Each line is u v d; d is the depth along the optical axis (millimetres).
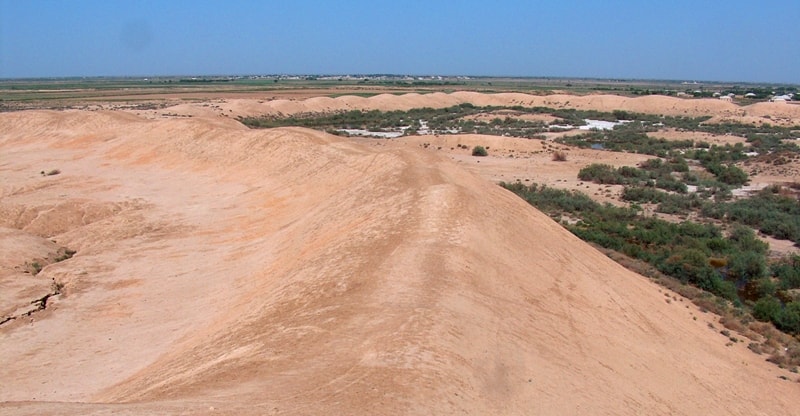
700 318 24031
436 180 29438
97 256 30562
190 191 43250
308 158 43781
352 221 26703
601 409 14328
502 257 22094
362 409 10984
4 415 10531
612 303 22094
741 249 34750
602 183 53219
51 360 20188
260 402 11180
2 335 22062
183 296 25641
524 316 18156
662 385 17078
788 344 22609
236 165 47594
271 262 27250
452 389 12578
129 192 43094
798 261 31891
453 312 16438
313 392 11797
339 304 17312
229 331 18375
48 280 27188
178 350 19328
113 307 24672
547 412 13281
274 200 38906
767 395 18312
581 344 17797
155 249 31656
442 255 20500
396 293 17578
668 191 50656
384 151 38719
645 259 31766
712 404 16938
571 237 28375
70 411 10703
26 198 40312
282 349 14742
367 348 14008
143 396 13773
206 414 10414
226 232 34156
